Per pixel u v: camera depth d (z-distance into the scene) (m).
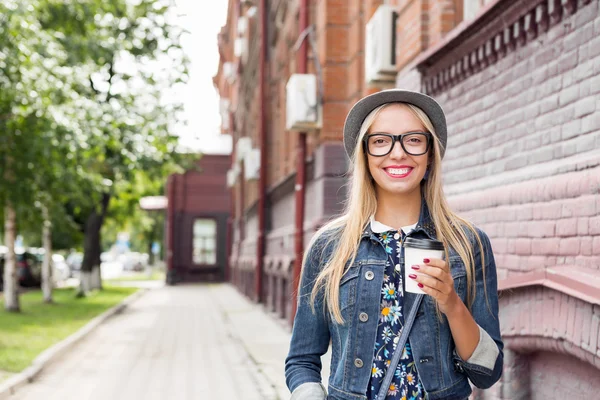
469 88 5.47
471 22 4.97
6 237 17.31
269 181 19.94
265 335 13.15
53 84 11.41
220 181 38.44
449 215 2.39
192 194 38.31
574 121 3.94
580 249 3.64
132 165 18.75
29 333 12.70
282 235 15.63
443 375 2.21
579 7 3.90
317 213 11.10
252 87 24.81
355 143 2.46
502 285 4.27
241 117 29.97
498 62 4.96
